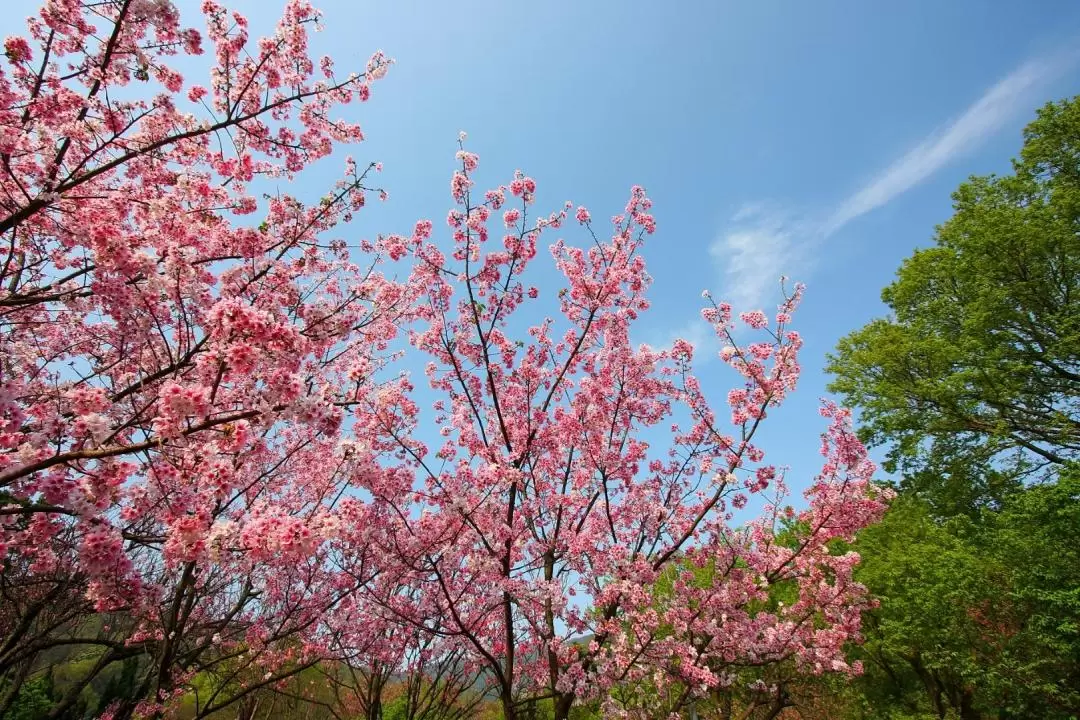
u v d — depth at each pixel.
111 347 6.05
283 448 7.40
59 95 4.51
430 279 8.32
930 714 12.02
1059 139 19.11
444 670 8.44
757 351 7.93
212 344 3.34
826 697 13.92
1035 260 17.62
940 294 20.50
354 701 12.03
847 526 7.78
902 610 12.53
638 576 6.84
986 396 18.05
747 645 7.72
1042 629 10.32
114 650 8.78
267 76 5.29
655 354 8.66
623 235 8.96
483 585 7.80
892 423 20.05
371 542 6.88
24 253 5.36
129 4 4.20
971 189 20.92
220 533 3.45
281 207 6.00
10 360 4.57
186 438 3.39
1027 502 11.28
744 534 7.84
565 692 6.46
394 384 6.75
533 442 8.44
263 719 10.34
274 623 7.04
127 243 3.76
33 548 4.07
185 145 5.47
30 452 3.27
